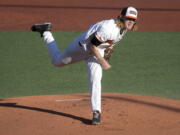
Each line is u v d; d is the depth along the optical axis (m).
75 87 35.88
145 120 23.98
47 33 27.88
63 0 77.56
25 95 33.56
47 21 62.53
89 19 63.69
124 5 73.56
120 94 30.64
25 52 46.31
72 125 23.06
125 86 35.84
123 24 22.23
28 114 25.23
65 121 23.70
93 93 23.30
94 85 23.30
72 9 70.12
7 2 75.81
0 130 22.75
